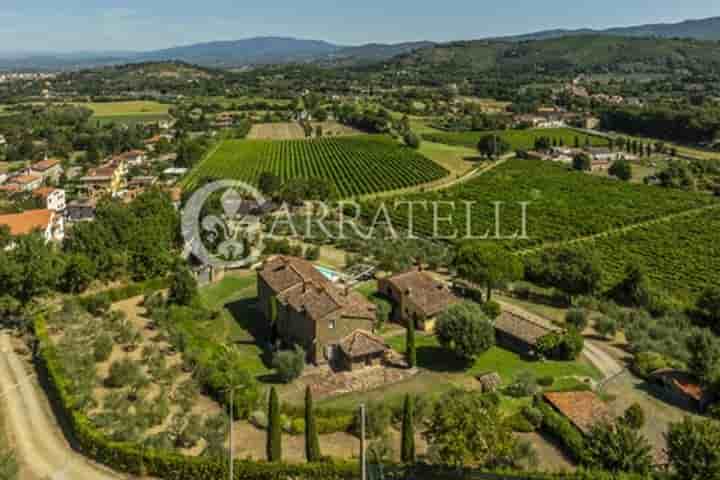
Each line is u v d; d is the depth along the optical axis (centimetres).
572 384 7256
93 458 5353
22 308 8538
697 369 7000
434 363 7850
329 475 5019
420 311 8956
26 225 13300
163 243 11338
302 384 7194
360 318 7994
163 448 5338
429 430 5434
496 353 8212
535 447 5841
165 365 7250
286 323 8506
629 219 16738
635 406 6250
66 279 9600
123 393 6512
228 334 8781
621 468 5128
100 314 9019
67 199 19662
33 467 5225
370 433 5947
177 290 9319
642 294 10319
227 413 6216
